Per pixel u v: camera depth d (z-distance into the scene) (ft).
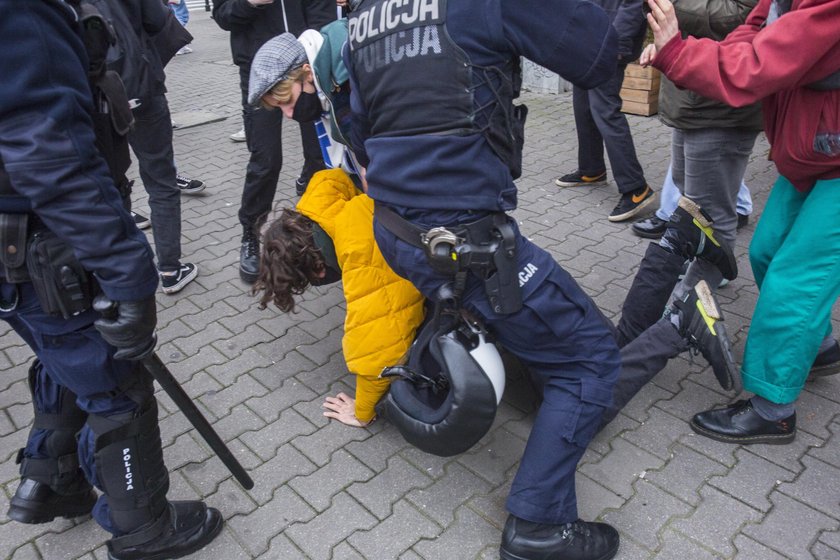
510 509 6.36
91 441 6.17
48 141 4.63
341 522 7.28
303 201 7.55
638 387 7.75
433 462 8.02
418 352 6.63
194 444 8.43
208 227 14.43
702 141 9.34
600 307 10.77
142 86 10.15
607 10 12.68
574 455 6.27
